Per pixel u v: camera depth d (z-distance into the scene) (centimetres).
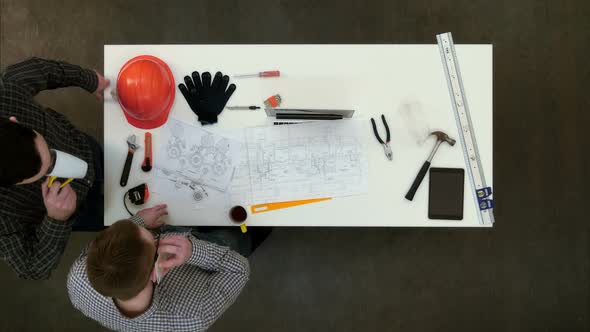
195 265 138
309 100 157
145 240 109
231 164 154
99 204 168
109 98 154
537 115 229
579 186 228
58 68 144
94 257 103
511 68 230
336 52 156
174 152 154
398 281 227
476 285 227
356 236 226
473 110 156
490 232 227
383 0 229
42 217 144
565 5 229
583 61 230
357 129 156
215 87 155
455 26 229
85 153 153
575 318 227
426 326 227
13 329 224
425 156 155
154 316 123
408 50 156
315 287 226
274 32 229
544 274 227
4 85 127
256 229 194
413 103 157
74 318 225
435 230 227
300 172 155
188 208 153
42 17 227
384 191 155
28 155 108
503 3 229
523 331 227
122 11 227
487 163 156
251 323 227
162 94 147
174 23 228
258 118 156
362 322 227
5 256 135
